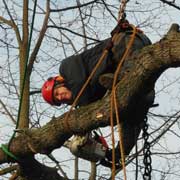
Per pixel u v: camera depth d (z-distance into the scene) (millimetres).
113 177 8258
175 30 8227
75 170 14891
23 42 13055
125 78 8531
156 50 8133
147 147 9148
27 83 12570
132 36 8641
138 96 8523
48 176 11062
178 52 7918
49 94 9469
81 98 9172
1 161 10320
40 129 9578
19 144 9859
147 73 8227
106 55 8945
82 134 9172
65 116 9203
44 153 9719
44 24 13547
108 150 9609
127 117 8938
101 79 8719
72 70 9133
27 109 12398
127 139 9438
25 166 10617
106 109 8703
